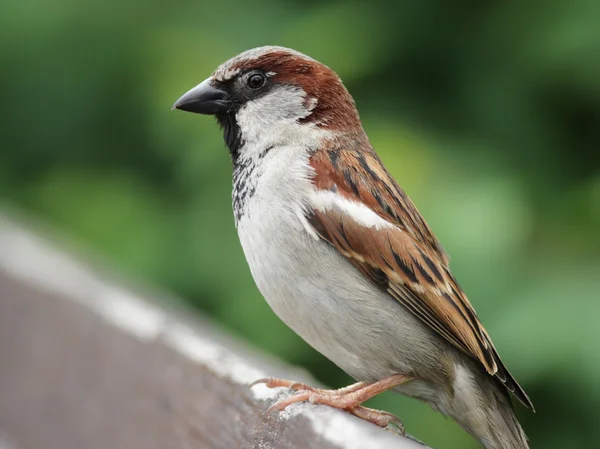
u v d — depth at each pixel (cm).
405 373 203
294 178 203
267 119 204
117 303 207
